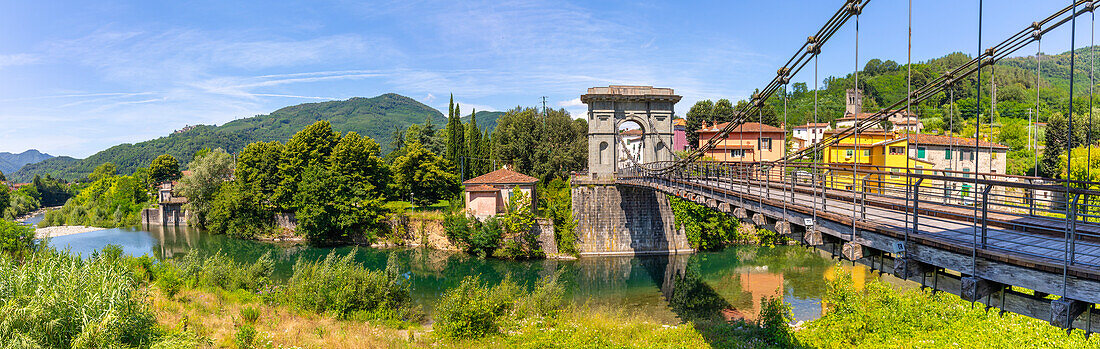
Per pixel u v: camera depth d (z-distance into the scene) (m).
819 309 29.88
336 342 21.97
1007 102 72.75
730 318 29.33
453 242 52.72
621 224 49.03
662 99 51.44
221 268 32.34
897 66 126.62
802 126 79.00
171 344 19.41
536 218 49.53
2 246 40.00
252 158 66.31
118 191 92.69
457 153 73.88
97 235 68.38
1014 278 9.73
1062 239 11.65
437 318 24.98
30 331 17.16
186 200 78.19
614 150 51.44
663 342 22.69
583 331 23.56
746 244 51.62
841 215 14.31
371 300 27.48
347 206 55.62
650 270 43.09
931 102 85.69
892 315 22.05
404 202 69.81
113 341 18.17
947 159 44.47
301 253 52.97
